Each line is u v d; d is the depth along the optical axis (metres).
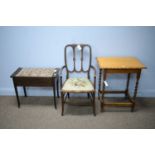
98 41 2.64
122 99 2.94
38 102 2.88
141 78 2.87
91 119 2.48
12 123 2.40
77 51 2.69
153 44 2.63
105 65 2.29
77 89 2.35
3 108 2.72
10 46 2.71
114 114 2.58
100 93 2.88
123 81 2.90
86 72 2.81
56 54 2.75
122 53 2.71
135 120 2.46
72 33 2.61
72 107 2.75
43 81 2.47
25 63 2.83
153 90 2.96
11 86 3.02
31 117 2.52
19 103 2.72
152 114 2.58
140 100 2.91
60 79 2.66
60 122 2.42
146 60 2.74
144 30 2.55
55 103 2.65
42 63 2.82
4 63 2.84
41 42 2.68
